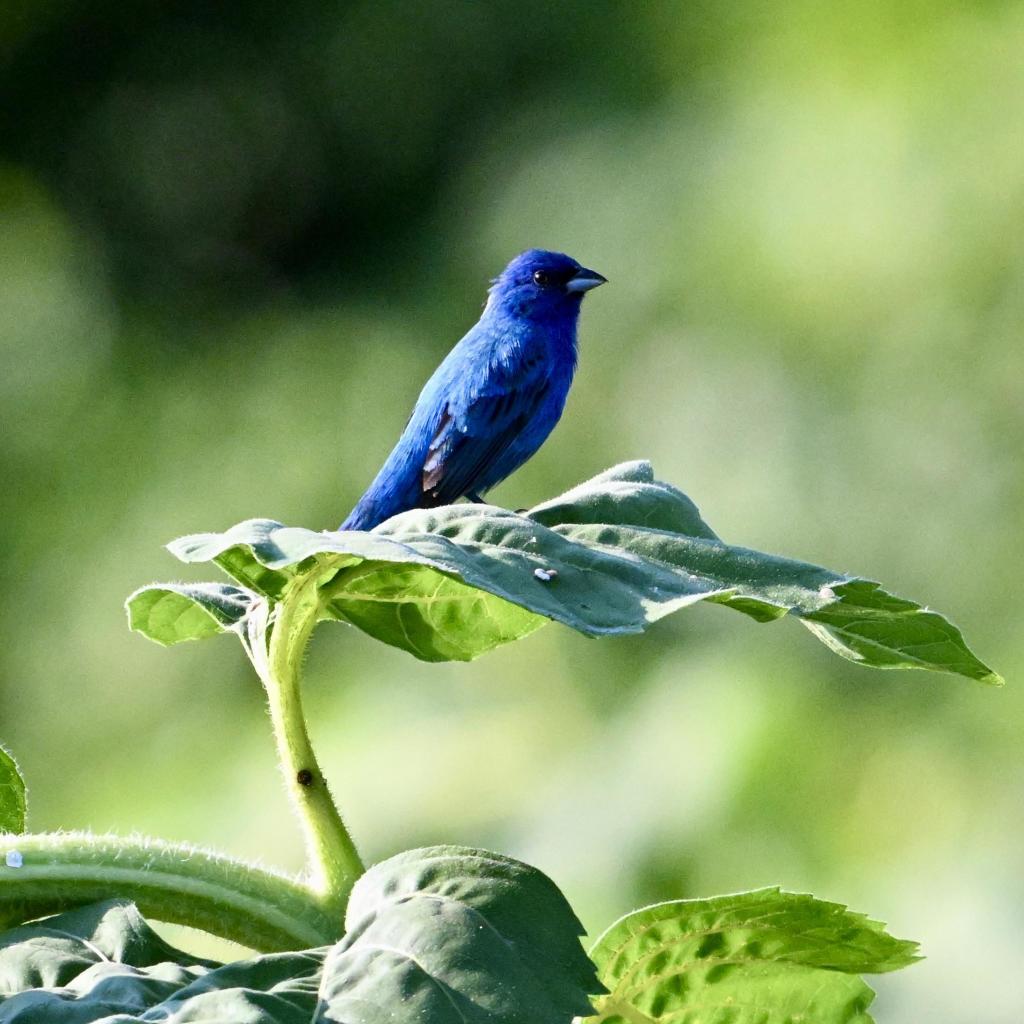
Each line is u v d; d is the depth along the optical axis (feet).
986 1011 29.99
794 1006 9.54
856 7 43.65
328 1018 7.10
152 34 66.23
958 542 37.81
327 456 49.47
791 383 40.11
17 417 54.60
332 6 62.64
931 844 32.89
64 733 46.68
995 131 40.04
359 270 57.62
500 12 55.98
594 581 8.77
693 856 32.83
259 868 9.23
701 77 47.19
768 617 9.21
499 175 50.98
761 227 41.70
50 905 8.96
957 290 39.11
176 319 59.31
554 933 7.63
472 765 37.09
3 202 64.03
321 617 10.16
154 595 10.59
